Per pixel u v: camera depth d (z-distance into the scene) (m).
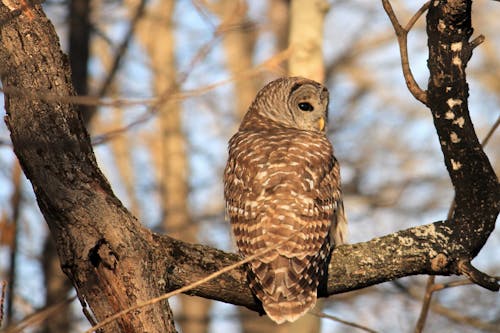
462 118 9.71
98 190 8.91
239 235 10.73
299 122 13.98
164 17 26.16
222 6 19.42
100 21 23.48
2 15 9.13
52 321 17.62
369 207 23.81
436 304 17.11
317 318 17.89
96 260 8.73
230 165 12.02
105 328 8.64
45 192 8.75
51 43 9.21
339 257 10.27
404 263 10.09
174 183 26.66
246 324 25.12
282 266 10.13
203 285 9.82
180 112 27.80
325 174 11.48
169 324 8.78
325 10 17.27
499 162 26.03
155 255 9.27
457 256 9.95
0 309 8.53
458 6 9.26
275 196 10.77
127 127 10.29
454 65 9.59
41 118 8.90
